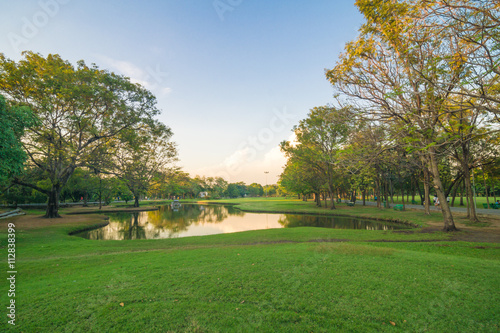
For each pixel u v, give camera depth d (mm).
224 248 12000
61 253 12414
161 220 34719
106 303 5473
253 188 150875
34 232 18906
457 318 4605
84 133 25219
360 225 25516
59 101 22094
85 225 25281
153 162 39875
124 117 25000
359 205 48219
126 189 53094
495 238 13523
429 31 7363
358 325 4441
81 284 6707
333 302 5266
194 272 7422
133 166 29484
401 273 6848
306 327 4430
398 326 4410
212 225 29312
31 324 4676
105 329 4488
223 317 4801
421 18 6660
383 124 9523
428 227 18203
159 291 6035
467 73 7152
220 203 76875
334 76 9922
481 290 5711
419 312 4832
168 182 46562
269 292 5812
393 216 26984
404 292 5645
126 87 24219
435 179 16422
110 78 23031
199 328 4449
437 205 32531
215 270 7566
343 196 81125
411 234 15453
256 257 9141
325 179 43250
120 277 7191
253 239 16000
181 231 24891
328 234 16594
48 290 6336
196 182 109500
